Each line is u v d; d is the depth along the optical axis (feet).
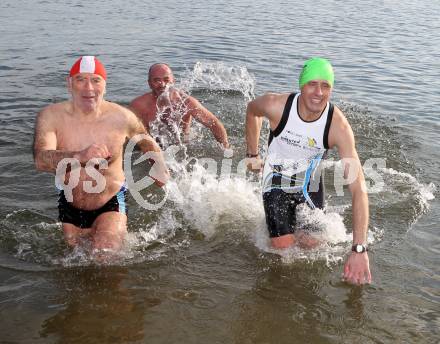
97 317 10.40
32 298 10.93
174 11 55.88
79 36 39.63
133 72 29.78
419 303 11.09
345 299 11.19
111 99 24.73
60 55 33.09
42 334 9.86
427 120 23.31
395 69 32.81
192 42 39.04
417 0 76.59
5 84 26.48
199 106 20.31
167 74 20.21
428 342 9.95
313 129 12.89
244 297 11.21
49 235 13.50
